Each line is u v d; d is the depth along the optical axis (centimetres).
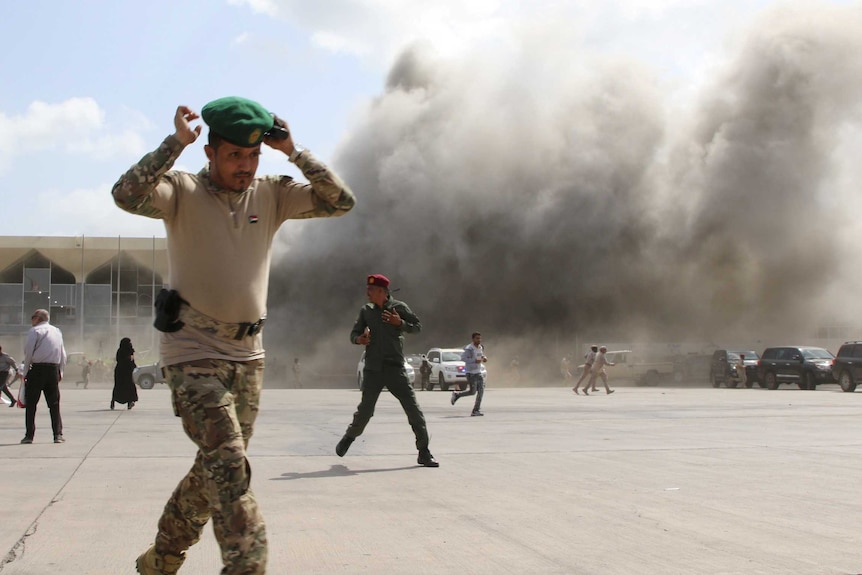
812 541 472
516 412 1630
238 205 314
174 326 303
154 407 1855
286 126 319
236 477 289
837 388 3183
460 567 416
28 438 1000
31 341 1000
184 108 296
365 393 803
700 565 419
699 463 802
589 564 422
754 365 3159
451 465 799
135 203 287
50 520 533
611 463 807
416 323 812
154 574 332
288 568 414
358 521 532
